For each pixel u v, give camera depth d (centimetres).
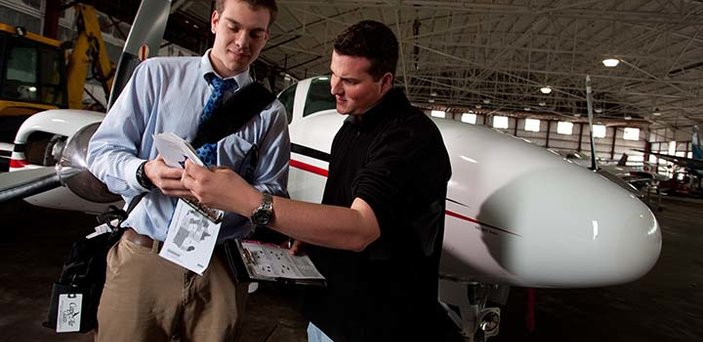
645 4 1131
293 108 276
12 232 402
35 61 507
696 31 1293
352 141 121
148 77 111
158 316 114
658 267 565
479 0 1146
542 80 2092
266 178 123
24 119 489
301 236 84
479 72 2141
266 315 284
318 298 125
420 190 102
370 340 113
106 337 113
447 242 185
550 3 1123
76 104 572
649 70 1734
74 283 114
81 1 916
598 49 1528
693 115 2309
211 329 117
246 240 124
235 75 114
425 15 1323
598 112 2472
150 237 112
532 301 224
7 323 236
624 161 1848
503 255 173
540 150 197
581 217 163
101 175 108
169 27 1235
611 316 368
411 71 1952
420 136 103
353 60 106
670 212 1274
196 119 112
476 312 204
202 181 81
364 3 959
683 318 376
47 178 201
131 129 110
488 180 179
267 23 107
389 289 112
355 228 86
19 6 825
